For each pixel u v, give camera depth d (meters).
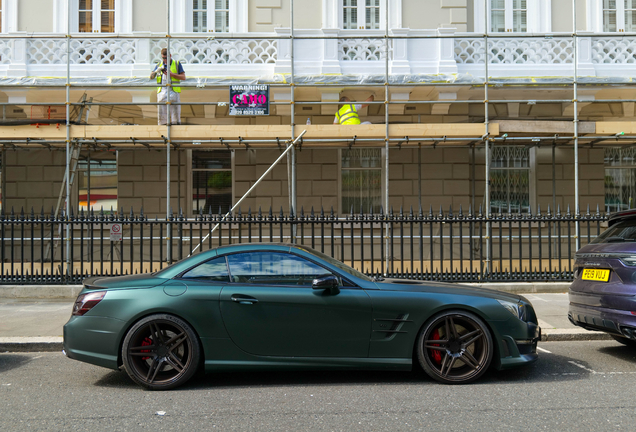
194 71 12.58
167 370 4.92
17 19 14.25
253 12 14.44
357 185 14.43
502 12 14.58
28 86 11.48
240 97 11.12
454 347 4.96
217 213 14.44
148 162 14.34
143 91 12.53
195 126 10.94
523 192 14.55
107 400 4.58
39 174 14.45
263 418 4.10
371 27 14.27
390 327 4.88
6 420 4.09
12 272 9.57
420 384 4.97
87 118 13.44
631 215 5.71
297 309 4.85
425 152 14.24
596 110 13.89
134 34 12.46
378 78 12.17
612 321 5.37
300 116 13.82
